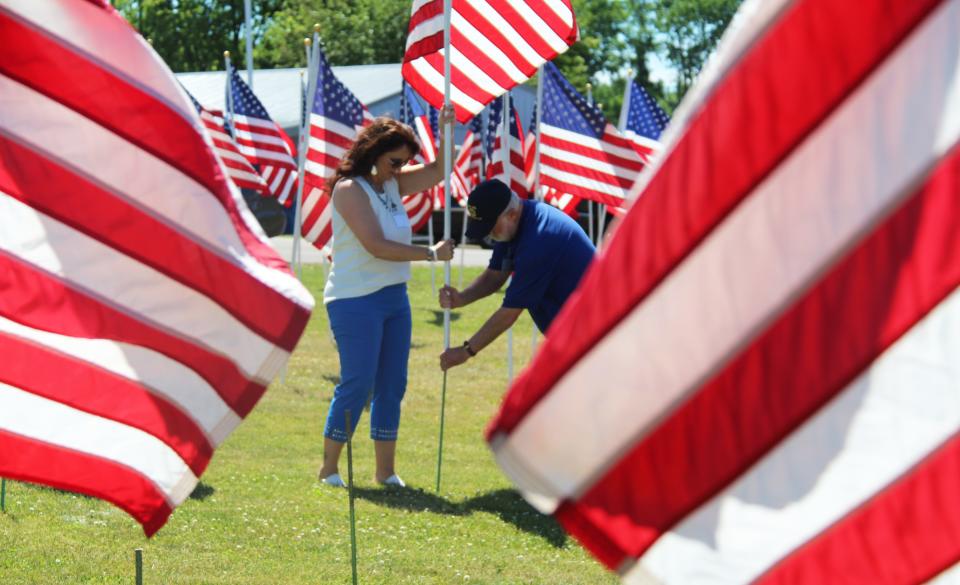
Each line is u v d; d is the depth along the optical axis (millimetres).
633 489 5152
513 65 15234
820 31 4590
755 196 4766
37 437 7305
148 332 7125
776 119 4688
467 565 11641
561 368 5176
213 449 7266
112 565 10930
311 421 19188
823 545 4859
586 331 5102
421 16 15383
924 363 4641
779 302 4809
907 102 4531
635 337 5039
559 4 14859
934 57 4480
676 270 4930
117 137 6945
